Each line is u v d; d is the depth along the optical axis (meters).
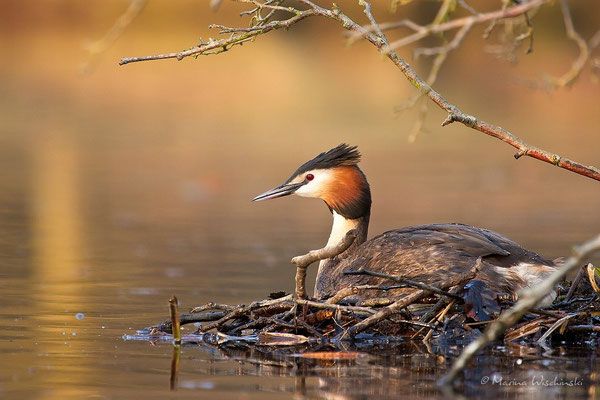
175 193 20.62
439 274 9.10
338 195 11.03
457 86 34.69
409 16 31.95
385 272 9.42
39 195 19.94
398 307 8.50
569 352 8.11
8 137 27.88
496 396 6.65
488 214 17.70
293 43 38.06
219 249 14.62
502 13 7.74
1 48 35.56
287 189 11.13
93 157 25.14
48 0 35.34
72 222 17.05
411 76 8.96
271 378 7.19
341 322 8.85
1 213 17.78
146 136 28.44
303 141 27.56
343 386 6.93
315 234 16.19
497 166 25.12
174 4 33.25
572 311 8.91
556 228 16.14
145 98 33.94
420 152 27.31
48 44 35.41
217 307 9.12
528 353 8.05
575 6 31.81
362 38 9.03
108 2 34.84
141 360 7.81
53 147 26.53
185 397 6.62
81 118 31.11
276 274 12.58
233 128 30.16
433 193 20.38
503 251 9.21
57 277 12.06
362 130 30.30
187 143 27.31
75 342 8.49
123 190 20.83
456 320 8.72
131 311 10.00
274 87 35.53
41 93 33.31
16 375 7.22
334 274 9.95
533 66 33.41
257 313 9.06
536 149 8.75
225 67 37.59
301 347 8.38
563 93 36.53
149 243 15.09
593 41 9.30
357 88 35.22
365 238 11.17
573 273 12.25
